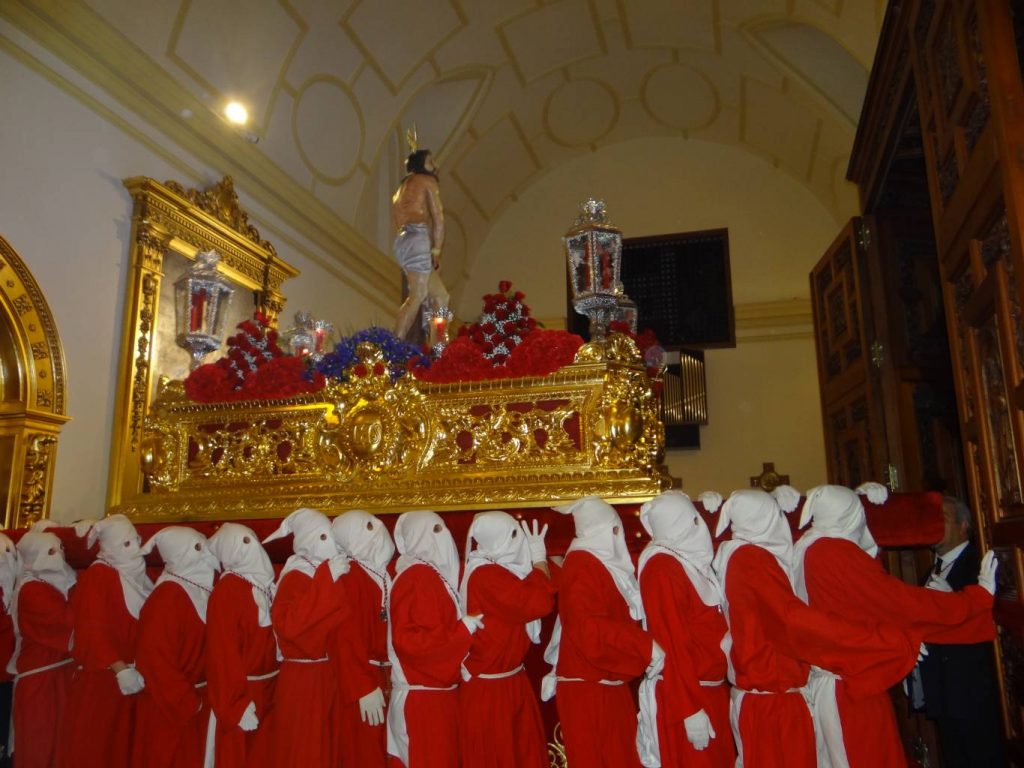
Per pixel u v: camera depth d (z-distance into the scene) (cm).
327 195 893
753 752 309
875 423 551
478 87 1041
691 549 332
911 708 423
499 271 1301
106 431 562
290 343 554
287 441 451
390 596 346
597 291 426
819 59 941
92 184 562
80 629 375
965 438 358
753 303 1187
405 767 338
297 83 793
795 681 313
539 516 384
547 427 402
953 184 357
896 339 560
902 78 478
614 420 389
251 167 742
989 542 343
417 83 958
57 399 514
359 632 352
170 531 390
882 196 589
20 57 510
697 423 1155
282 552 410
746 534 334
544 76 1111
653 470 393
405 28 877
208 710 392
